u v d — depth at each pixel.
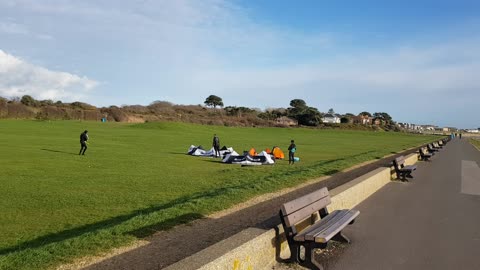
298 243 6.44
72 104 111.56
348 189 10.72
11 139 36.78
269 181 14.05
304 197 7.06
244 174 19.08
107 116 100.69
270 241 6.47
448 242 8.23
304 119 142.50
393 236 8.58
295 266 6.50
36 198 12.57
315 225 7.02
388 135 113.81
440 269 6.70
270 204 10.66
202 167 22.38
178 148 35.91
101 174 18.03
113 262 6.04
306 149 42.88
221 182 16.41
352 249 7.63
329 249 7.59
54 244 6.82
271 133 86.19
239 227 8.19
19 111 84.25
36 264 5.86
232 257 5.38
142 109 125.94
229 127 94.94
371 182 13.78
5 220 10.07
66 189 14.16
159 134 56.12
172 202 11.95
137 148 34.19
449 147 54.19
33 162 21.61
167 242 7.09
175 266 4.88
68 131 52.44
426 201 12.63
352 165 20.70
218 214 9.42
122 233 7.53
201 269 4.82
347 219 7.56
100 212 10.99
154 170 20.06
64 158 23.95
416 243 8.11
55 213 10.82
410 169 17.12
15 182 15.28
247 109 149.00
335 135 95.81
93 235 7.35
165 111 128.88
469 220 10.19
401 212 10.95
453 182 17.38
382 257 7.21
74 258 6.17
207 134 65.00
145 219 8.60
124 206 11.74
